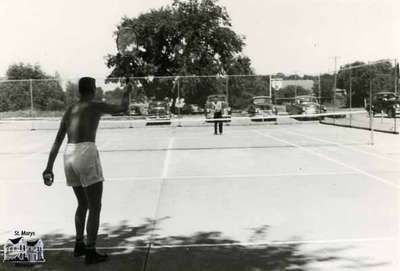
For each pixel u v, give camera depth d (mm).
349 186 9781
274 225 6918
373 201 8328
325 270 5082
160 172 12312
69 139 5438
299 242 6074
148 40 57656
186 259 5492
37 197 9375
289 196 8914
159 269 5164
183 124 35094
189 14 57844
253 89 34469
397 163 12883
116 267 5254
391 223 6875
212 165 13375
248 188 9828
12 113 33438
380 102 35312
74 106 5547
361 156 14547
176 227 6930
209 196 9102
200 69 56969
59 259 5562
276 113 34156
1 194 9742
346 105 34438
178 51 57812
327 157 14477
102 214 7820
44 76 67312
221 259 5473
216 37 57812
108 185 10570
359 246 5867
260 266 5215
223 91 33250
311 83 38594
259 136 23547
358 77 32594
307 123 33938
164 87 32531
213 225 6996
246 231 6637
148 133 27453
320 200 8500
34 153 17828
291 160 14016
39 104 33750
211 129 30016
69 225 7195
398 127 26688
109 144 20781
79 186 5508
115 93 30266
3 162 15148
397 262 5281
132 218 7527
